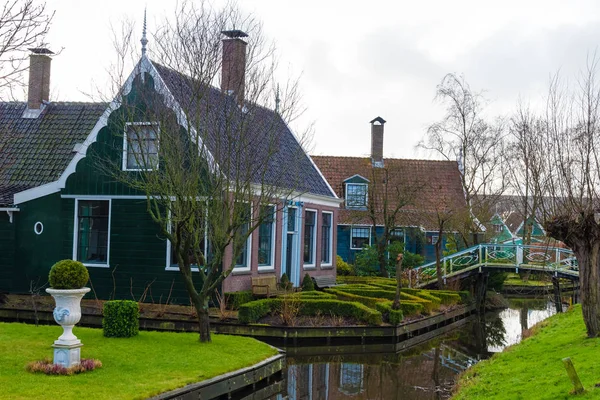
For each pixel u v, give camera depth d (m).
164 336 14.61
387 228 33.25
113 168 20.39
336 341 18.58
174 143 14.16
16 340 12.98
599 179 13.77
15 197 21.30
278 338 18.09
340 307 19.47
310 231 26.03
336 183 39.03
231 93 14.80
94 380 10.42
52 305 19.73
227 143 15.28
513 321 25.86
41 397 9.34
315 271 26.12
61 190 21.17
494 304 30.75
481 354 18.23
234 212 13.96
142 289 20.28
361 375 15.28
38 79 25.05
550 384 10.55
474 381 12.74
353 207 37.84
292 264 24.39
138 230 20.44
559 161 14.38
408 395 13.48
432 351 18.58
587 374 10.52
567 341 14.13
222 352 13.40
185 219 13.41
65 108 24.98
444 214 32.16
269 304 19.28
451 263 28.64
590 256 13.95
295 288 23.59
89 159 20.86
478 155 33.47
